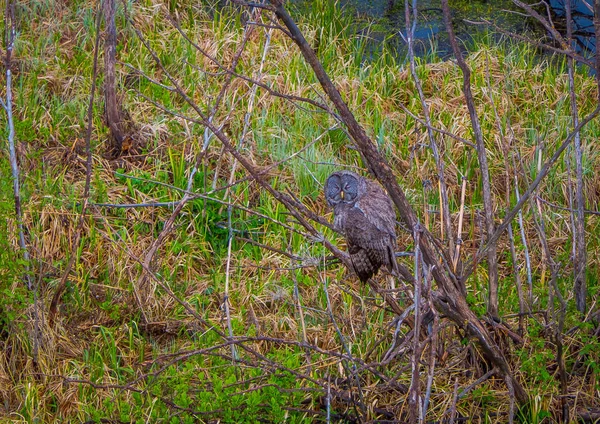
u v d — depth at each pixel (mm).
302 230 10867
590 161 12188
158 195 11344
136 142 12023
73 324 9852
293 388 8148
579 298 9453
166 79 12891
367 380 9086
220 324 9812
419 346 6711
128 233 10836
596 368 8703
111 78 11508
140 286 10109
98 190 10977
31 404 8719
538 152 11734
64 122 12156
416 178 11898
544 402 8656
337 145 12445
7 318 9164
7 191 9273
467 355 9195
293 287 10227
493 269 8602
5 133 11336
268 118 12523
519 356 8641
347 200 8305
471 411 8711
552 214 11523
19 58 12836
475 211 11430
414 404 6293
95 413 8016
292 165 11875
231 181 9414
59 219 10547
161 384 8172
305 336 8812
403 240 11055
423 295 7250
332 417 8609
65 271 9469
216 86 12820
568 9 8852
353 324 9797
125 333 9742
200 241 10891
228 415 7668
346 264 7652
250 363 8289
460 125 12547
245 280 10359
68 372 9133
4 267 8773
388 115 12836
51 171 11289
